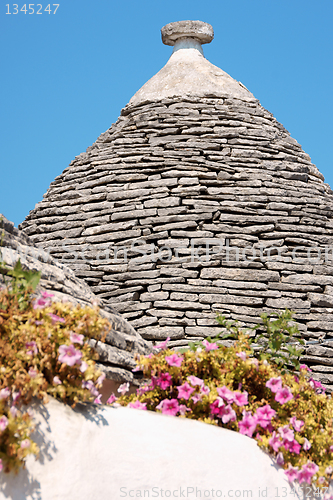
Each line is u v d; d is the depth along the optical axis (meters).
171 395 3.99
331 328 7.03
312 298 7.16
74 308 3.49
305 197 8.14
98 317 3.44
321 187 8.67
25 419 2.68
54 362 3.13
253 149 8.32
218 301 6.88
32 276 3.35
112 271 7.29
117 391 4.41
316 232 7.85
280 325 5.02
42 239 8.12
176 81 9.35
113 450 3.02
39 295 3.87
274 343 4.94
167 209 7.46
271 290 7.10
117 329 4.92
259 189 7.80
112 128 9.12
